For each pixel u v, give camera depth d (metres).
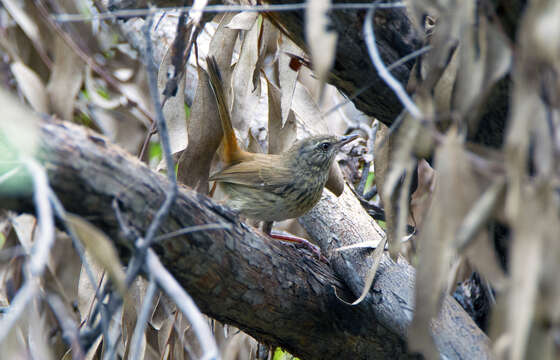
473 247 3.96
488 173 3.86
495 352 3.56
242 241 5.98
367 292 6.61
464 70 4.18
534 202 3.51
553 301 3.48
